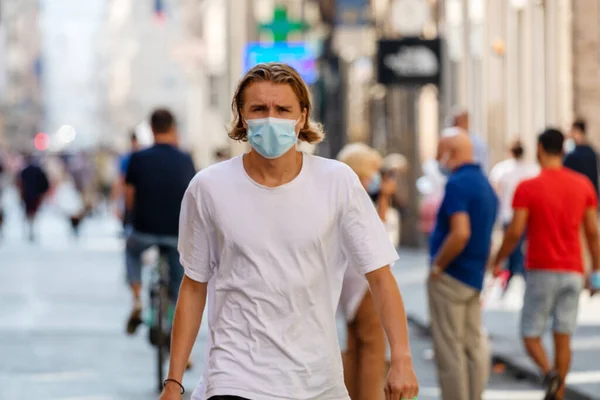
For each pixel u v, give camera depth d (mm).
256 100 10273
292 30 54812
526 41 44656
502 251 20328
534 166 35156
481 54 49281
